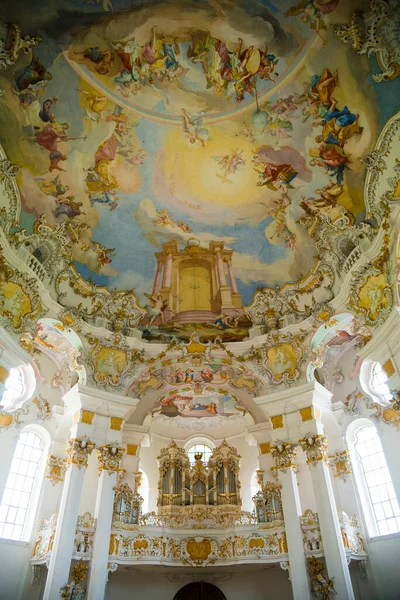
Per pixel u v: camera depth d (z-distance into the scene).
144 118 17.00
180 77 16.00
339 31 13.70
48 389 19.88
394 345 14.48
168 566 17.80
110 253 19.39
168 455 20.75
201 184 18.62
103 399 17.80
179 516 18.80
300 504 17.52
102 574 15.29
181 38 15.06
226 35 14.98
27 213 16.39
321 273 18.28
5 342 14.63
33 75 14.65
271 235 19.28
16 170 15.28
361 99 14.53
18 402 18.67
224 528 18.41
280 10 13.97
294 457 17.20
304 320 18.41
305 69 15.16
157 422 23.80
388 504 17.47
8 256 15.38
